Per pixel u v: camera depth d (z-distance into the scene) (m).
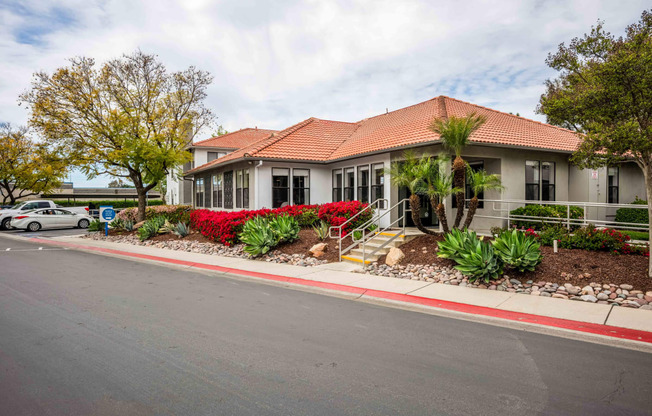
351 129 21.66
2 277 9.80
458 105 17.23
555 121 8.16
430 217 15.55
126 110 19.91
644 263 8.10
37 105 18.33
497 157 13.37
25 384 4.00
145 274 10.47
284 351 4.96
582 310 6.55
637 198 15.91
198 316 6.50
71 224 26.06
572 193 15.51
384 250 11.50
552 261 8.73
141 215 21.94
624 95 6.93
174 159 20.39
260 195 16.98
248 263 11.70
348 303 7.45
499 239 8.55
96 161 20.17
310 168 17.95
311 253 12.13
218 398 3.73
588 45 7.45
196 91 21.62
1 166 31.86
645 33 6.66
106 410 3.50
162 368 4.41
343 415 3.42
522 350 5.01
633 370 4.39
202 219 16.59
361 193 16.27
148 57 20.00
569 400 3.70
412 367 4.47
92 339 5.34
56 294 7.98
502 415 3.42
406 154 11.68
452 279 8.74
